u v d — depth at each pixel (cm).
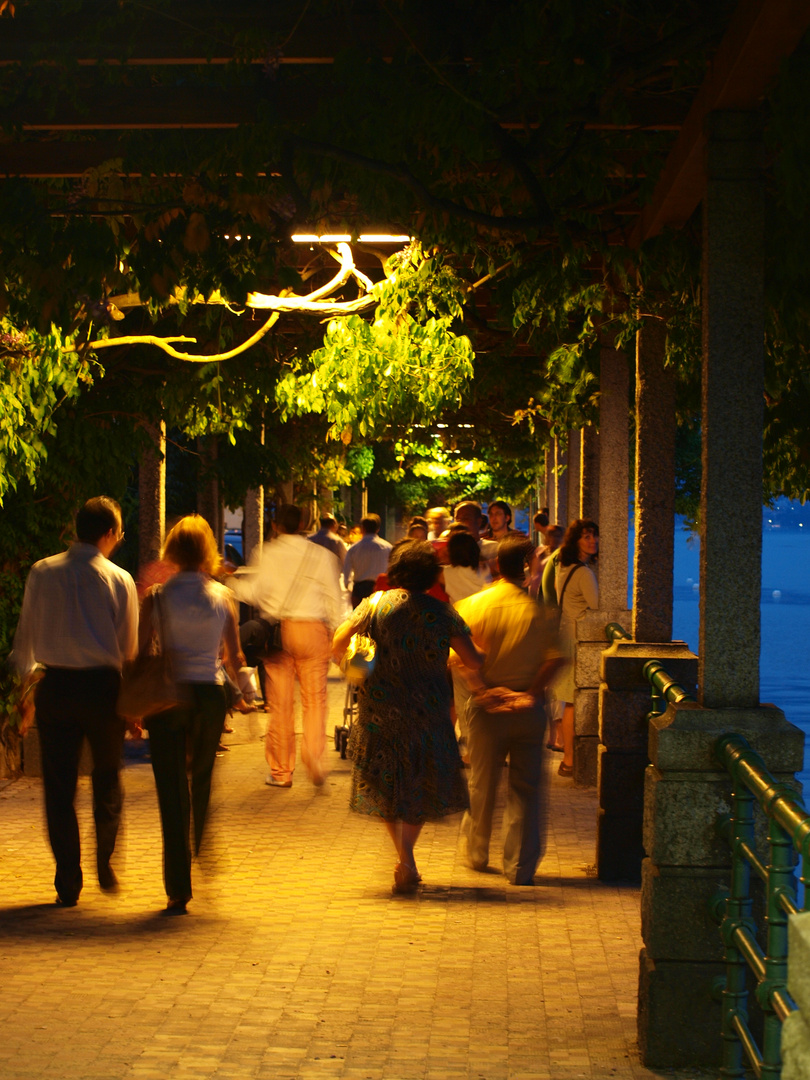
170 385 1148
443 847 837
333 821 912
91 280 637
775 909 364
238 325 1085
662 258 689
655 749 458
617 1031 485
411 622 697
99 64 555
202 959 573
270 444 1881
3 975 545
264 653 1059
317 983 539
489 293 1139
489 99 550
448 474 4269
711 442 477
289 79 609
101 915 655
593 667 1072
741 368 477
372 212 647
